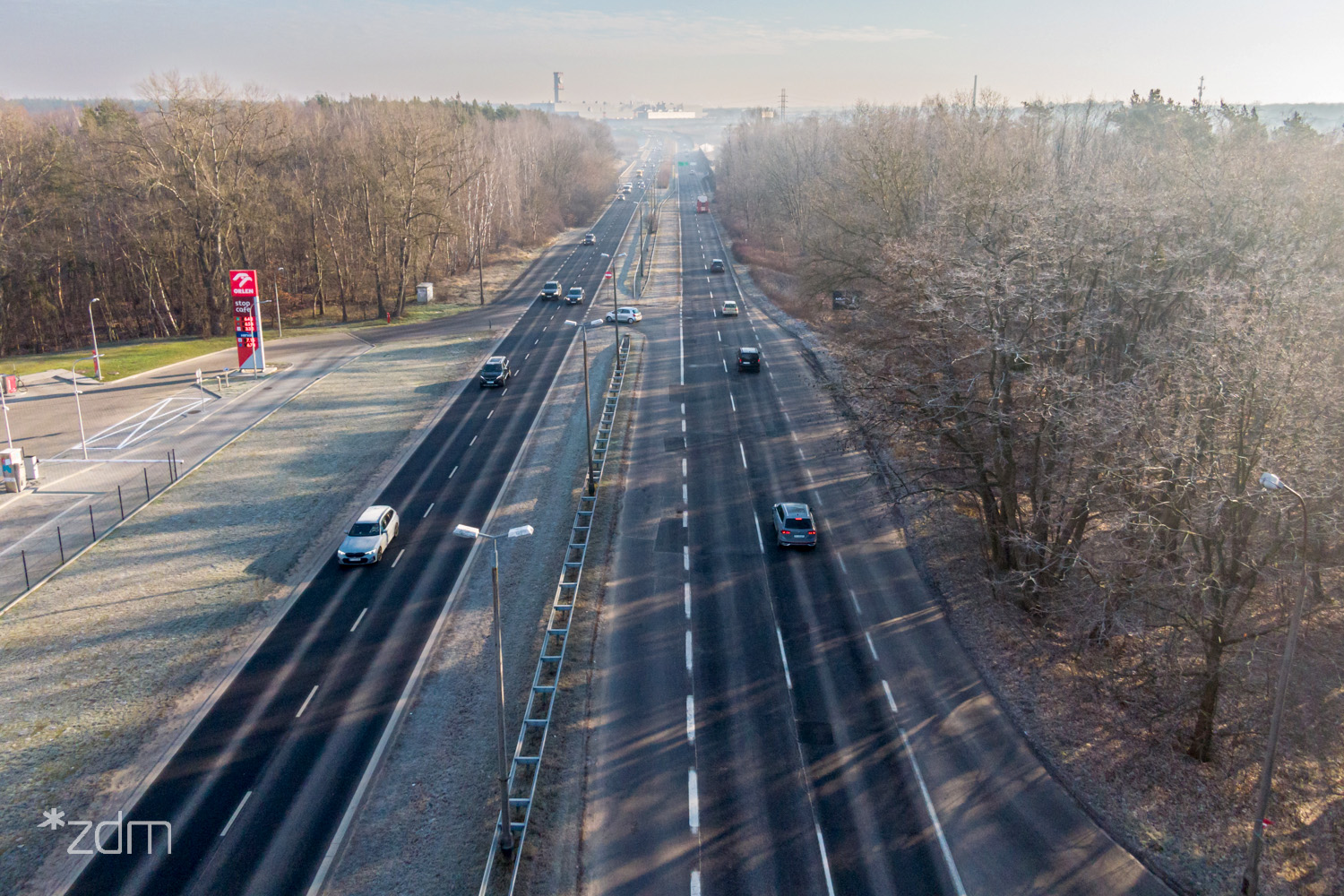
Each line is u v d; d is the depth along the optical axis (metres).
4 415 58.38
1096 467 27.52
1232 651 28.67
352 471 48.81
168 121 80.62
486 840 23.27
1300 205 36.72
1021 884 22.11
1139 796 25.47
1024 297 30.50
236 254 91.69
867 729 27.98
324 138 111.31
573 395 63.25
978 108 81.31
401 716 28.27
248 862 22.25
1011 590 34.78
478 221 121.19
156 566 38.12
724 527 42.38
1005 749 27.28
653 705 28.92
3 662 31.05
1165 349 28.77
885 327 42.72
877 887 21.81
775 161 129.00
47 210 80.88
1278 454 23.88
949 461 37.81
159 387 65.12
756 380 67.88
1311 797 25.56
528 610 34.66
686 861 22.53
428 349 77.12
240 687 29.72
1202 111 67.44
